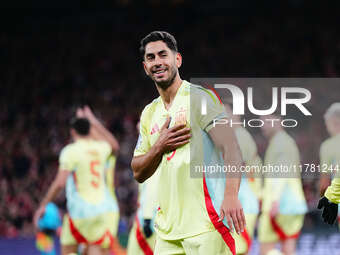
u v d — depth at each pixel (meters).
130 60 83.69
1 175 53.81
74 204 23.73
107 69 81.56
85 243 24.02
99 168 24.05
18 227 49.12
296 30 82.19
